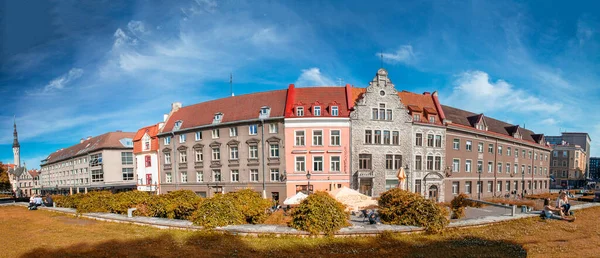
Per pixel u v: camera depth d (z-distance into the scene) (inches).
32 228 719.1
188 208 757.9
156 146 1983.3
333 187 1443.2
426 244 547.8
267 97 1638.8
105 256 481.4
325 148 1454.2
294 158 1464.1
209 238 579.5
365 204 840.9
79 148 2957.7
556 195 2100.1
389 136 1512.1
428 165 1603.1
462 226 661.3
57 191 3326.8
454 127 1685.5
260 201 794.8
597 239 602.5
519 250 520.7
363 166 1471.5
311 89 1610.5
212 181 1662.2
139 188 2058.3
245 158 1562.5
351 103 1530.5
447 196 1656.0
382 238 579.2
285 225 650.8
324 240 565.9
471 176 1795.0
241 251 505.4
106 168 2373.3
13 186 4635.8
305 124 1466.5
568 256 497.0
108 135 2511.1
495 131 2047.2
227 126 1624.0
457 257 482.0
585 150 5002.5
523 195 2020.2
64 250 514.9
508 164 2094.0
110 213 879.7
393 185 1494.8
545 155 2591.0
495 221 718.5
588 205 1053.8
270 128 1514.5
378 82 1513.3
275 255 486.9
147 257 476.4
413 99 1740.9
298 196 1003.3
